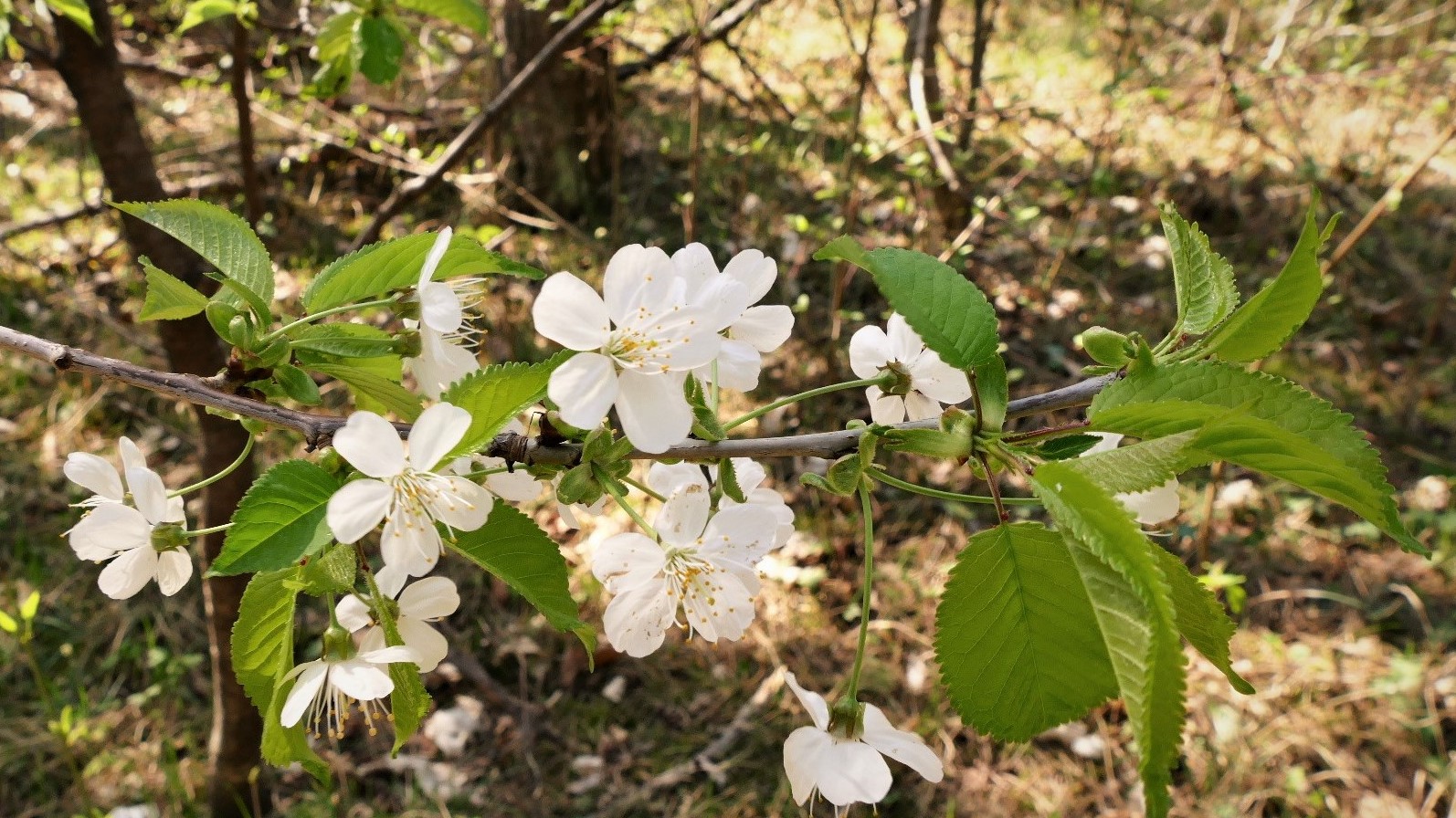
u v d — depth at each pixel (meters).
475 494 1.02
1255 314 1.02
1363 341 5.21
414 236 1.20
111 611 4.02
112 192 2.61
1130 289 5.41
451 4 2.38
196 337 2.71
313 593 1.09
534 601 1.11
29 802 3.53
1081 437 1.07
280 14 4.50
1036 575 1.01
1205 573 3.56
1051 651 1.02
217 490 2.93
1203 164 6.14
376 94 5.73
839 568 4.24
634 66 5.48
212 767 3.49
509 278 5.07
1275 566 4.26
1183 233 1.11
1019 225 5.24
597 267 5.17
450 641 4.02
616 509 4.30
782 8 6.00
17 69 5.72
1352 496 0.90
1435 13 6.16
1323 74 5.83
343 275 1.20
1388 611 4.03
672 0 5.35
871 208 5.47
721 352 1.20
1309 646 3.94
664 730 3.79
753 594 1.16
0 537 4.15
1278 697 3.75
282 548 0.96
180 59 5.21
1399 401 4.94
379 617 1.18
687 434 1.02
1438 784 3.43
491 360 4.64
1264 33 6.83
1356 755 3.58
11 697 3.76
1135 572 0.78
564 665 3.96
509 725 3.79
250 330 1.19
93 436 4.52
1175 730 0.75
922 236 4.95
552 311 1.02
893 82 6.34
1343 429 0.92
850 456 1.08
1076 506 0.82
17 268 5.11
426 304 1.15
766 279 1.21
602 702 3.87
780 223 5.43
